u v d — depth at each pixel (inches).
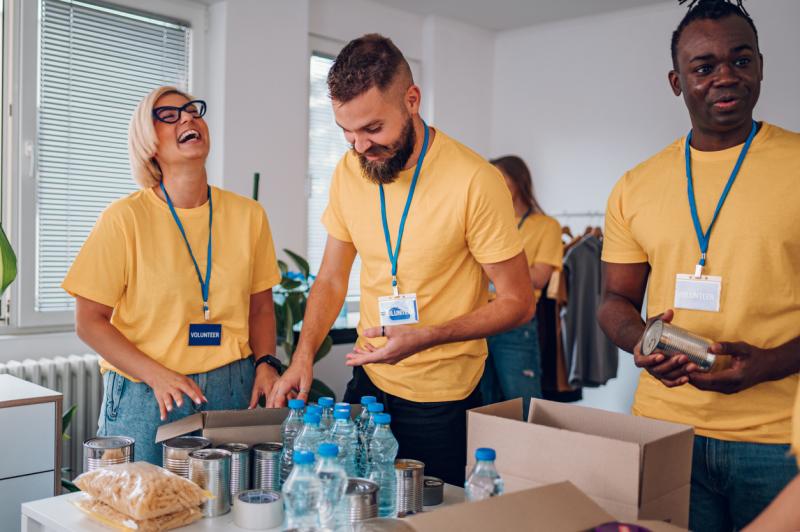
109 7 143.3
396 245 72.1
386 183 69.7
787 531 35.3
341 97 64.2
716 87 63.8
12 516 88.0
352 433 58.8
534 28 213.5
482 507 42.1
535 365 151.3
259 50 160.9
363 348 69.1
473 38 215.8
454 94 211.6
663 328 60.5
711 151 67.9
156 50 151.3
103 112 144.4
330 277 80.8
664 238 68.5
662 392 69.0
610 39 197.5
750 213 63.8
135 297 76.8
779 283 63.1
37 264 137.1
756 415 63.5
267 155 163.5
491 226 69.4
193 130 76.8
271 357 82.0
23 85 133.2
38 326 137.5
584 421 56.7
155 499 52.4
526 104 216.2
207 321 78.3
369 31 191.9
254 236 83.3
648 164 73.2
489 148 225.0
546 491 44.5
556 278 162.1
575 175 205.8
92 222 144.3
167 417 75.0
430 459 72.6
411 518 40.4
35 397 89.3
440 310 72.7
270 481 59.9
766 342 63.7
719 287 64.9
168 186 78.9
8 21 132.1
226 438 62.6
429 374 71.9
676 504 49.1
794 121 168.1
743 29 63.5
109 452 61.0
